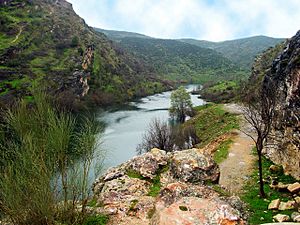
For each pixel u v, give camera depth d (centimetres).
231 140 4109
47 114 1296
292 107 2656
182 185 1439
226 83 14600
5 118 1252
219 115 6650
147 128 7250
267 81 3506
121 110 10112
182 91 8531
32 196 1173
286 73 2842
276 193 2380
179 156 1880
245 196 2403
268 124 2419
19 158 1196
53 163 1276
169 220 1062
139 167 1988
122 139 6238
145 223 1414
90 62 13162
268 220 1811
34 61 10806
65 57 11956
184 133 5362
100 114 9188
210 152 3950
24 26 12494
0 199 1178
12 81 8694
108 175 1952
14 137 1255
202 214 1088
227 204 1188
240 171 3022
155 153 2062
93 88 12038
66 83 10262
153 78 18275
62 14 17225
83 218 1363
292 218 1794
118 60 16675
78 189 1373
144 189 1789
